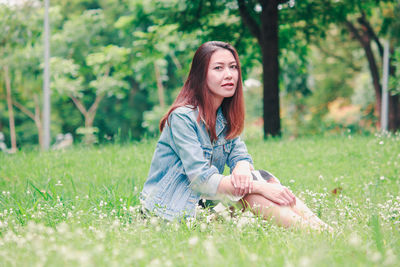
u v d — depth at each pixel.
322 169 6.12
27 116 32.25
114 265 1.76
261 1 12.69
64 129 31.12
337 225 2.77
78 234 2.31
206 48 3.10
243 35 14.30
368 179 5.35
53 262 1.79
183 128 3.00
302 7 13.73
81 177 5.59
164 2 13.16
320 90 28.81
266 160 6.62
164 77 26.97
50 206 3.34
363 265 1.78
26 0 21.14
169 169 3.05
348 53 26.62
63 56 25.11
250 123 33.25
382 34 15.48
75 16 25.91
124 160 6.83
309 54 16.45
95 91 26.50
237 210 2.79
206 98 3.08
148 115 26.66
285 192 2.78
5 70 24.05
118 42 26.41
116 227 2.54
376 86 20.52
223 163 3.27
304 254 1.97
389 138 7.83
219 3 13.08
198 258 1.93
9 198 3.96
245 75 15.24
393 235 2.51
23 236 2.52
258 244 2.24
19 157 7.28
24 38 21.50
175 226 2.62
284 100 30.55
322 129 10.19
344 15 13.89
